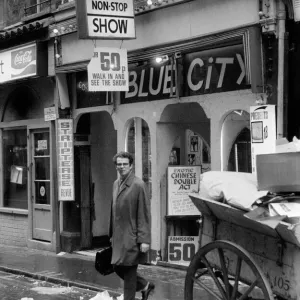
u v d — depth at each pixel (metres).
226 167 10.03
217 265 6.42
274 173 5.72
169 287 9.45
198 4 10.17
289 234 5.19
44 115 13.89
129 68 11.77
